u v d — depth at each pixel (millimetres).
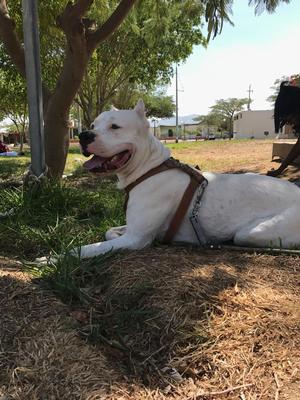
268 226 1147
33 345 770
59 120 2277
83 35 2131
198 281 951
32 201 1604
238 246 1182
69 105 2270
